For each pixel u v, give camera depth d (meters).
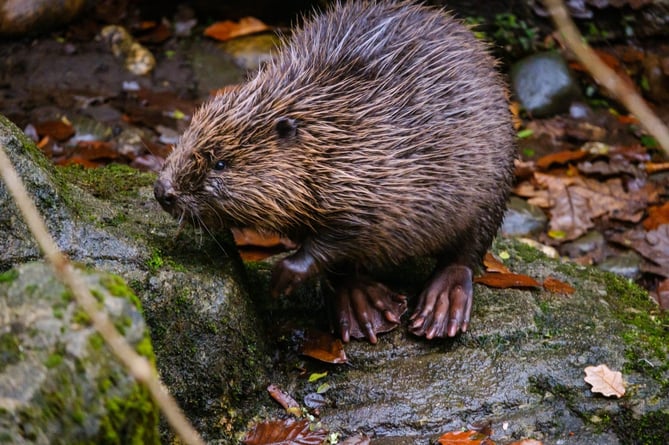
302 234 5.05
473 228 5.45
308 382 5.17
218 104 4.79
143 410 3.26
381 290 5.54
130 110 8.57
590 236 7.72
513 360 5.27
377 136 4.86
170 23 10.00
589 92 9.60
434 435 4.93
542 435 4.92
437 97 5.09
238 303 4.86
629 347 5.38
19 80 8.82
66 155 7.81
